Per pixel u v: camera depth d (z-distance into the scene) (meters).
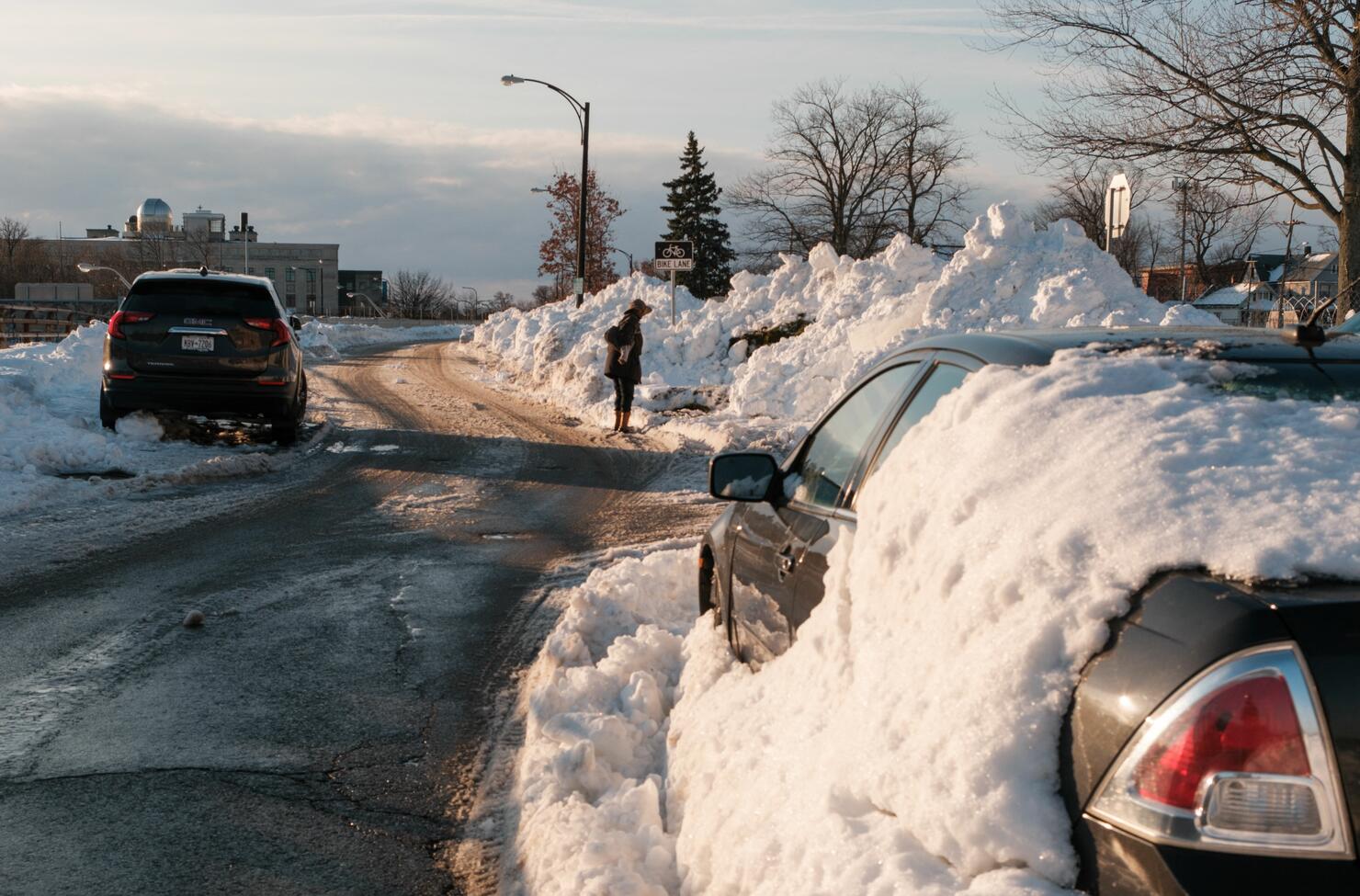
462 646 6.19
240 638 6.23
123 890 3.45
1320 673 1.59
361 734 4.82
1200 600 1.74
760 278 23.25
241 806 4.07
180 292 13.60
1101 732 1.75
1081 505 2.05
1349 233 17.69
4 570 7.60
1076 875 1.74
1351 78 16.69
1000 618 2.02
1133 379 2.46
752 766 2.88
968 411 2.59
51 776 4.30
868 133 66.62
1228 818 1.59
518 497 11.42
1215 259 69.12
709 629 4.59
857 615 2.58
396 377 30.16
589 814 3.51
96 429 13.88
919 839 1.97
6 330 31.97
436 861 3.70
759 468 3.93
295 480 12.09
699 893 2.79
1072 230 15.49
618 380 17.42
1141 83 17.62
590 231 63.91
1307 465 1.98
